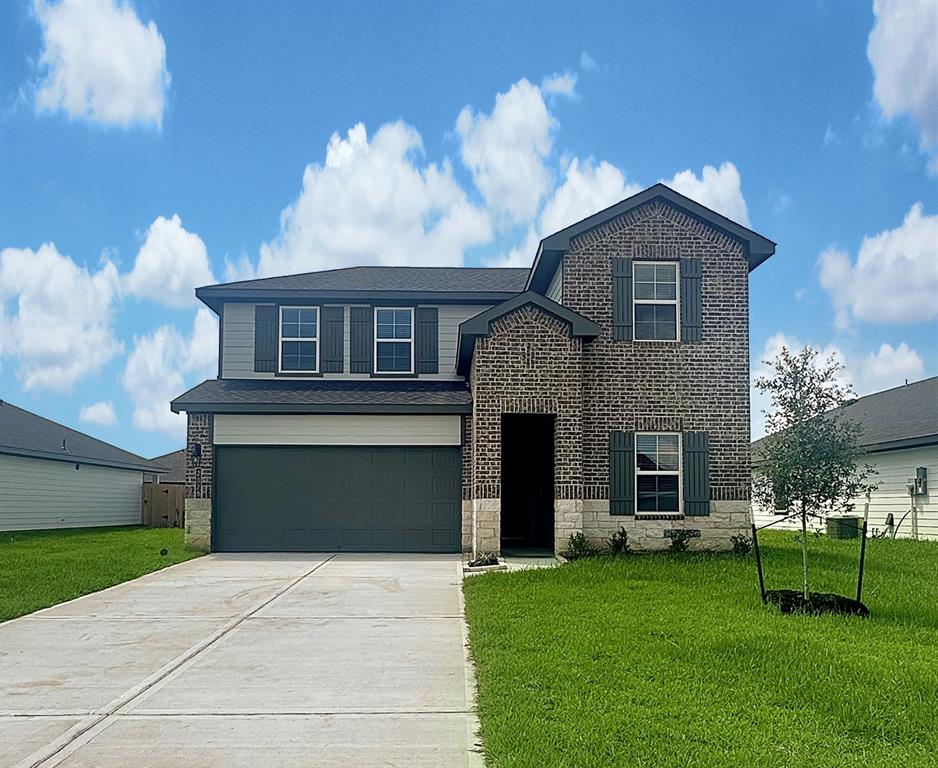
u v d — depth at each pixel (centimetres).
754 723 624
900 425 2397
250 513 1970
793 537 2462
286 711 697
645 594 1184
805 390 1144
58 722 671
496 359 1739
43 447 2745
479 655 849
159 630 1034
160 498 3347
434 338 2197
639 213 1827
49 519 2870
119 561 1736
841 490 1126
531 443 2189
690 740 586
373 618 1109
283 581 1464
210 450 1969
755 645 846
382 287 2211
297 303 2186
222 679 801
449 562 1772
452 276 2381
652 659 803
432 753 596
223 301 2183
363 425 1983
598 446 1783
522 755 556
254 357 2170
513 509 2189
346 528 1967
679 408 1797
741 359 1812
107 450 3334
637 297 1822
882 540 2203
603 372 1794
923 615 1038
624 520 1772
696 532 1777
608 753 560
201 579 1492
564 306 1795
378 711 696
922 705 658
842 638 896
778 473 1125
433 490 1975
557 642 878
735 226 1822
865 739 596
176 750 605
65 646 945
